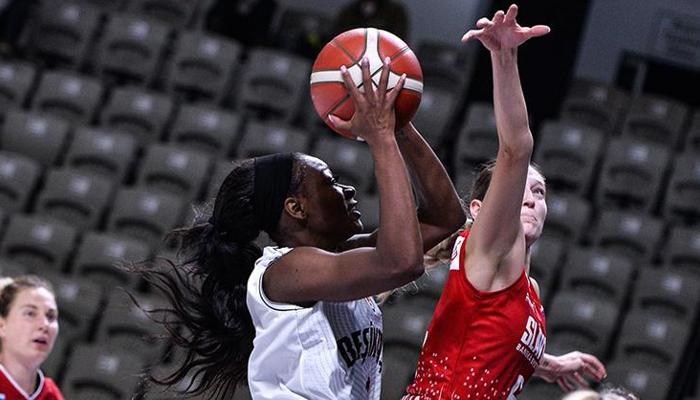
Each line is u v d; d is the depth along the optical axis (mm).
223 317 4746
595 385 12438
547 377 5641
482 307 4516
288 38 18234
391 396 11953
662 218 15672
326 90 4215
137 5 19016
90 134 15430
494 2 17859
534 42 17516
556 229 14852
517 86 4230
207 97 17156
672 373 12945
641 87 19844
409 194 4074
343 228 4590
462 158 15922
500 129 4285
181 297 4773
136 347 12758
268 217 4582
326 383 4332
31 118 15688
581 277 13984
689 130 16984
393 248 4027
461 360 4543
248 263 4715
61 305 13047
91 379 12234
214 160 15219
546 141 15898
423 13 19891
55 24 17641
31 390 7609
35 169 14906
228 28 18016
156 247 14102
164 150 15164
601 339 13102
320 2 20125
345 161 15328
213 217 4707
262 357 4371
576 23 17484
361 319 4562
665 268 14086
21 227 13969
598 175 16250
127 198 14438
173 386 5121
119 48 17281
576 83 17500
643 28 19969
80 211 14656
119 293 13031
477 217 4496
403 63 4188
